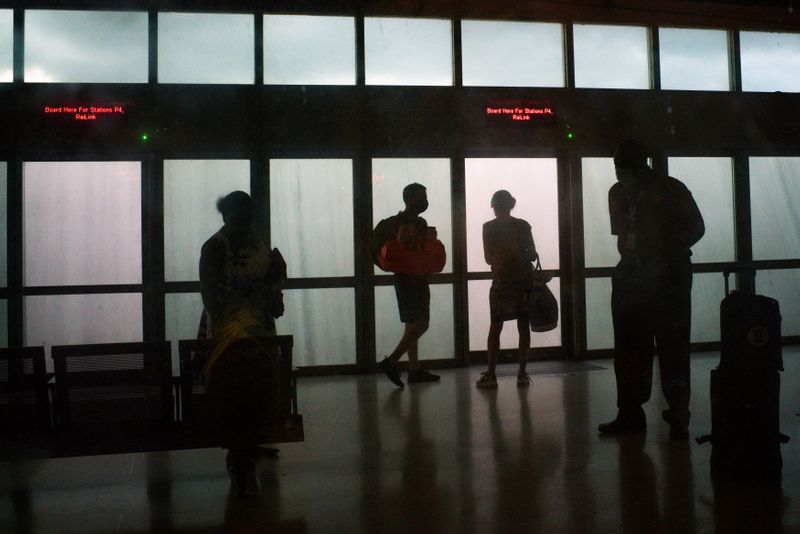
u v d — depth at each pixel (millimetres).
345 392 7543
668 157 9484
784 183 9789
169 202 8453
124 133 8328
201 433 4180
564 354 9297
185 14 8539
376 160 8836
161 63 8492
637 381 5527
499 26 9141
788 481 4293
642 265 5398
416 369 8047
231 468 4676
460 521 3758
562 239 9281
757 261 9672
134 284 8391
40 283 8281
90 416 4098
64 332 8297
